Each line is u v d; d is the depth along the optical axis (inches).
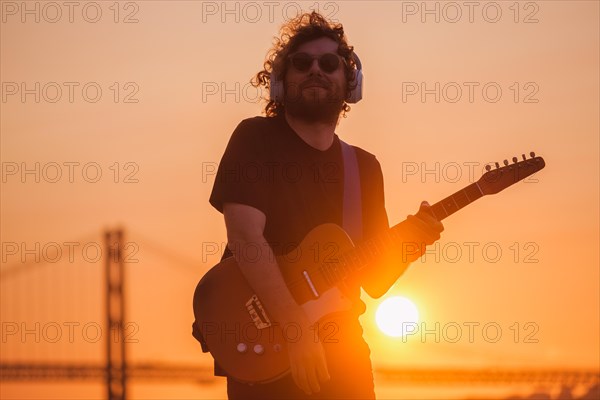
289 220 148.4
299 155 149.4
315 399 148.8
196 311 151.9
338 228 150.7
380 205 158.1
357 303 154.0
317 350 142.4
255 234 144.1
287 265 148.9
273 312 142.9
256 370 149.3
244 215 144.5
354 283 153.1
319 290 149.9
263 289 142.8
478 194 159.2
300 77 150.0
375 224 157.6
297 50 151.7
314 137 150.8
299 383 142.3
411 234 154.6
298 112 149.4
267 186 147.1
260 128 149.1
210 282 151.4
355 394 150.4
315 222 149.9
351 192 152.9
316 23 153.0
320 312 149.4
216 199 145.9
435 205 158.2
